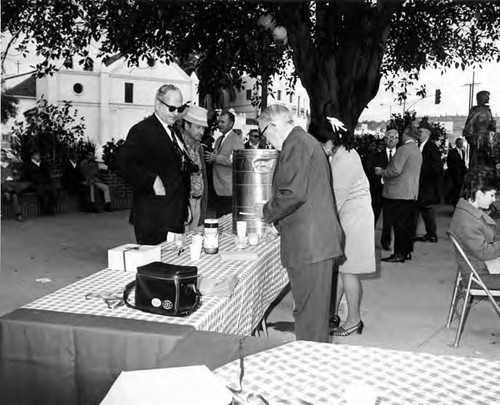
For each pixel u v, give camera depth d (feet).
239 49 32.71
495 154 31.01
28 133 42.14
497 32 40.11
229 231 14.08
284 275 13.20
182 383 5.23
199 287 8.24
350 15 28.71
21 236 28.76
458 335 13.83
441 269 21.93
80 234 29.63
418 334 14.66
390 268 22.00
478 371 5.79
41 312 7.29
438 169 29.22
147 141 12.33
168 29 32.50
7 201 34.94
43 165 37.09
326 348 6.34
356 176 13.21
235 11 31.45
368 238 13.60
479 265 13.97
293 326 15.24
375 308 16.85
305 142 10.27
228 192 22.75
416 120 50.29
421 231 31.07
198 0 30.17
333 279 15.42
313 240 10.34
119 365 6.64
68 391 6.82
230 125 22.98
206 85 35.19
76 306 7.60
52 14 33.96
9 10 33.81
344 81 29.17
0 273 20.79
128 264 9.48
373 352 6.23
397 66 40.27
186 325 6.89
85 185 38.60
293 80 43.29
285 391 5.32
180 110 12.73
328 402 5.10
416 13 36.58
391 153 28.55
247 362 5.96
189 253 11.03
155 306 7.27
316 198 10.39
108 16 32.32
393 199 22.67
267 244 12.12
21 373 6.93
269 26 30.58
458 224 13.76
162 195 12.37
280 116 10.40
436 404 5.07
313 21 32.91
